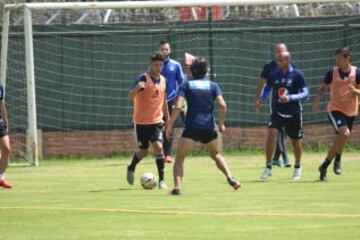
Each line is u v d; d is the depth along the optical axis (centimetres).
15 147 7650
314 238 3356
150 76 5297
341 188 5088
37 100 7744
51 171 6612
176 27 7788
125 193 4994
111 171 6544
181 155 4788
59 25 7738
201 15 8375
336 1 7244
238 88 7869
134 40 7781
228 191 5000
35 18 8212
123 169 6694
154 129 5259
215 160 4856
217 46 7819
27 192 5119
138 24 7775
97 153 7838
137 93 5225
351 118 5662
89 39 7769
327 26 7838
